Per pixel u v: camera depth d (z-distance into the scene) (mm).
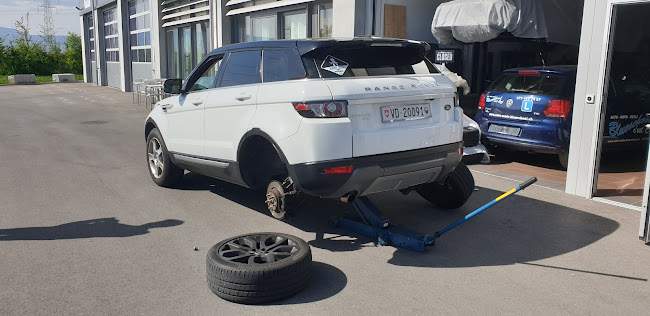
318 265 4160
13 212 5457
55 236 4742
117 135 10945
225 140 5062
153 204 5809
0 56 35281
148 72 20812
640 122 8016
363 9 9859
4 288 3674
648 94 8109
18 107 16969
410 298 3592
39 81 32125
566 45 10852
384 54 4633
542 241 4719
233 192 6336
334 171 3965
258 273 3430
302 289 3635
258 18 13297
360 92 4047
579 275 4000
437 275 3977
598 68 5777
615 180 6969
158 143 6527
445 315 3359
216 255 3666
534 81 7645
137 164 7965
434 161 4445
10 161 8156
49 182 6773
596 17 5746
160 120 6227
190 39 16969
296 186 4207
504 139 7852
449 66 9852
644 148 8234
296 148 4082
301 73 4250
